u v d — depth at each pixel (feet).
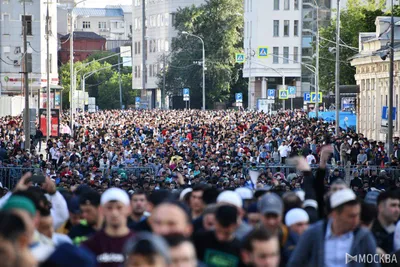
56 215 88.69
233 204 74.95
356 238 66.90
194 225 78.28
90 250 64.85
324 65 596.70
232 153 309.01
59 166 269.03
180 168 245.45
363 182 215.92
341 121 476.54
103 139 386.32
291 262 67.46
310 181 86.53
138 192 84.12
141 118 555.28
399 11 506.48
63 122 492.13
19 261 46.98
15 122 461.37
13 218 49.98
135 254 47.88
